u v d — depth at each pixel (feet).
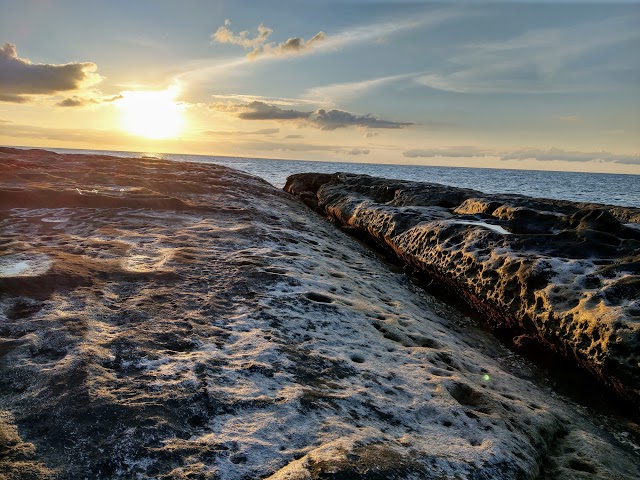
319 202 79.15
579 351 23.11
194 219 43.65
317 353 19.27
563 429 19.24
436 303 36.04
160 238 34.68
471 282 32.73
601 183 336.08
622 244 29.55
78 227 36.29
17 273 23.22
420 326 26.61
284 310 23.21
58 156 94.32
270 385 16.03
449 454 13.80
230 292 24.89
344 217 64.75
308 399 15.31
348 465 11.83
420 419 15.87
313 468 11.57
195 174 83.92
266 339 19.63
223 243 35.27
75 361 15.81
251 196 68.13
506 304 29.09
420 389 17.88
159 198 48.52
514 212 40.19
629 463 17.71
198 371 16.31
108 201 46.03
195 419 13.66
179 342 18.53
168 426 13.07
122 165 88.63
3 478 10.68
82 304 21.04
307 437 13.38
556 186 248.52
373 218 53.93
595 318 22.59
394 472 12.01
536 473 14.90
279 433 13.39
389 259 49.37
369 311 26.05
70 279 23.50
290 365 17.71
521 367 26.40
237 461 12.00
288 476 11.10
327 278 30.53
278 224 48.80
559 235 32.32
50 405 13.58
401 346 22.44
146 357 16.94
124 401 14.03
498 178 349.82
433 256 38.22
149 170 83.10
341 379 17.43
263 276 27.55
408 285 39.45
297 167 457.27
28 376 15.05
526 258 29.91
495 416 17.10
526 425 17.71
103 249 30.30
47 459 11.56
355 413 15.19
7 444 11.92
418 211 49.67
